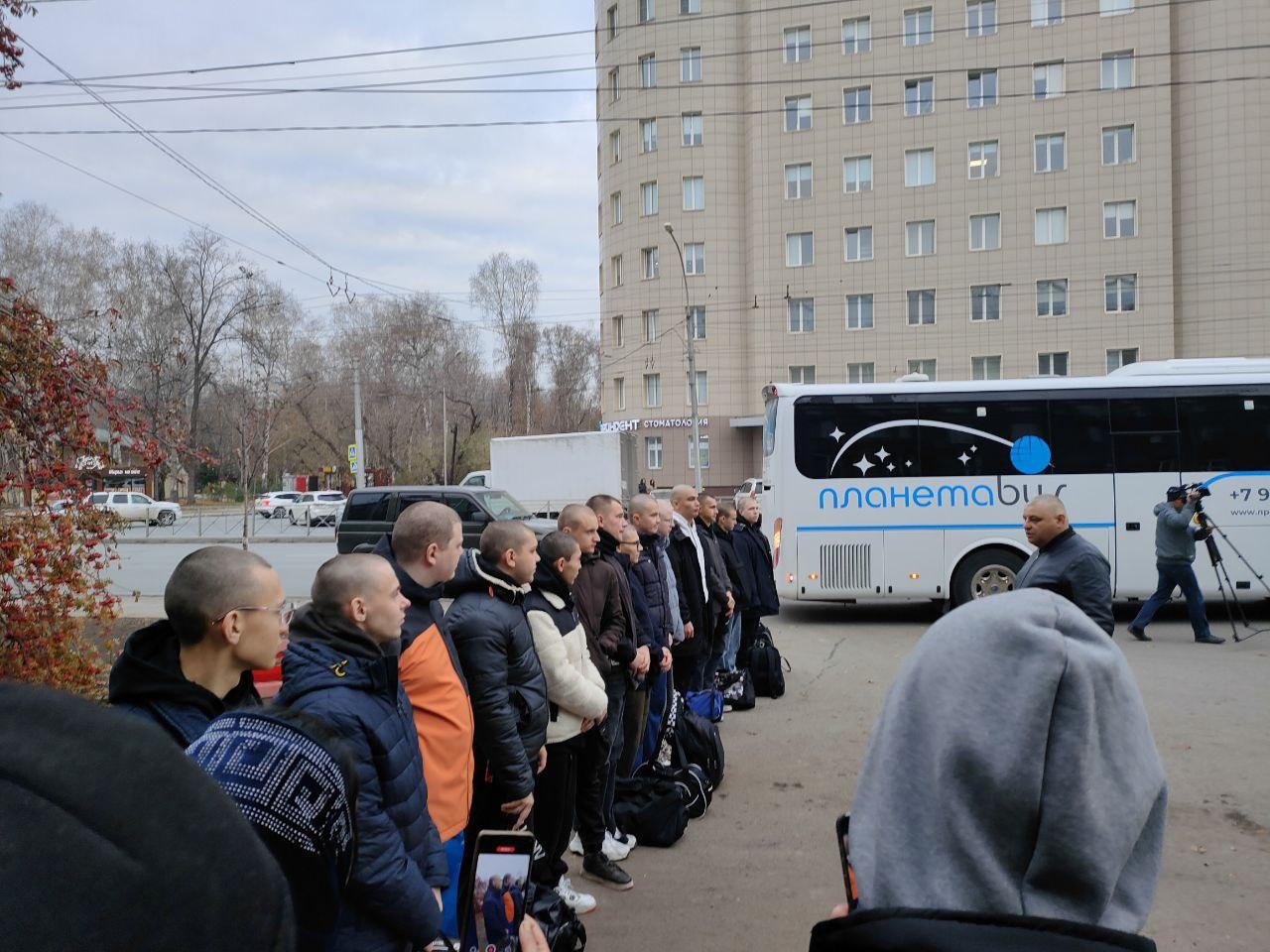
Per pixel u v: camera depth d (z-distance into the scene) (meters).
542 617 4.12
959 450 11.40
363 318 52.00
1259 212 34.09
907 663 1.25
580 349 62.22
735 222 40.59
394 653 2.66
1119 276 35.72
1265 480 11.08
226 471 56.12
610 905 4.24
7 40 6.15
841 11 38.12
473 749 3.62
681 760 5.59
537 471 26.91
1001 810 1.10
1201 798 5.48
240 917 0.76
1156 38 34.88
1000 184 36.72
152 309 39.19
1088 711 1.10
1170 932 3.92
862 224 38.38
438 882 2.65
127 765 0.76
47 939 0.67
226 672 2.25
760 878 4.52
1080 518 11.21
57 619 5.70
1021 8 36.16
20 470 5.79
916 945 1.01
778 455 11.69
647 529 6.22
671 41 40.28
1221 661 9.27
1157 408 11.23
